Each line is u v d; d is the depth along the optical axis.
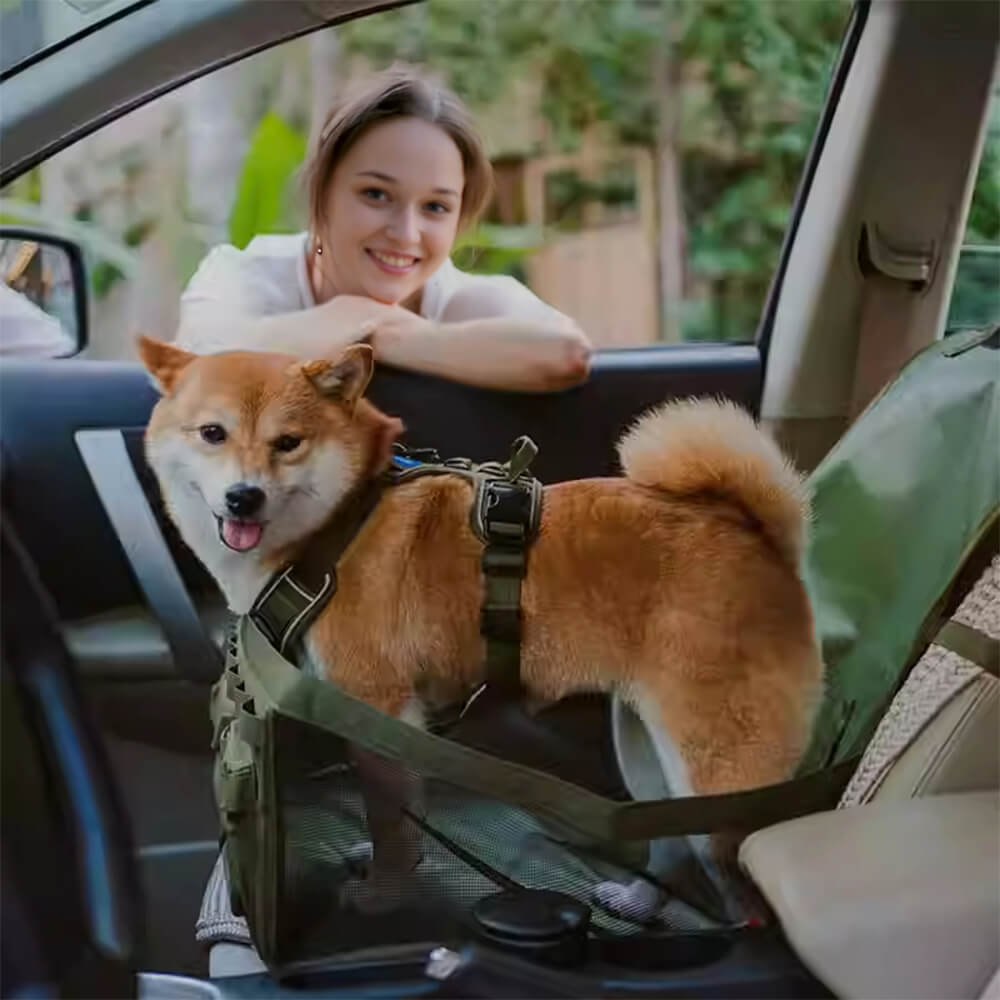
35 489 1.24
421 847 0.90
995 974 0.78
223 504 1.15
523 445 1.18
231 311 1.31
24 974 0.76
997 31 1.34
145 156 1.26
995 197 1.43
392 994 0.84
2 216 1.26
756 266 1.51
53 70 0.96
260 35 0.98
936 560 1.08
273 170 1.31
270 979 0.86
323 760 0.88
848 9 1.39
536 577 1.13
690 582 1.12
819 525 1.15
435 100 1.33
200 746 1.24
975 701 0.90
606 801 0.92
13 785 0.80
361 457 1.17
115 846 0.84
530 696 1.13
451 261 1.39
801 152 1.47
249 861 0.88
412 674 1.12
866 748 0.99
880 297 1.44
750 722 1.08
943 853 0.84
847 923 0.80
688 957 0.87
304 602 1.11
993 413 1.08
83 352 1.31
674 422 1.18
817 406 1.45
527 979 0.85
